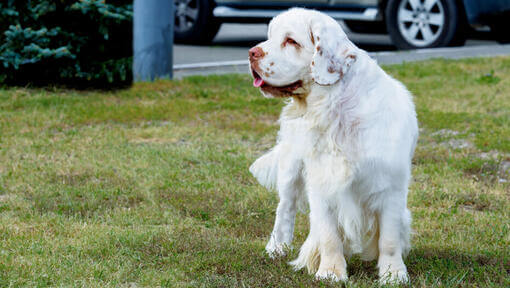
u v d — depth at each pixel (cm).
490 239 423
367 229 360
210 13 1253
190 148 627
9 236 414
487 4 1109
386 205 345
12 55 822
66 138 653
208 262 378
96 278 354
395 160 337
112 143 641
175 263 379
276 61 334
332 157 342
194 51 1224
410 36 1170
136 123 726
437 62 1048
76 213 458
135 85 888
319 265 373
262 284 349
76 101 802
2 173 543
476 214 474
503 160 606
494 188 530
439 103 813
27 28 818
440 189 523
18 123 698
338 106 336
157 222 452
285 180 396
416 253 400
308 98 342
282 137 397
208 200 498
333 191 345
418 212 477
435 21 1150
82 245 400
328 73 325
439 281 351
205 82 920
